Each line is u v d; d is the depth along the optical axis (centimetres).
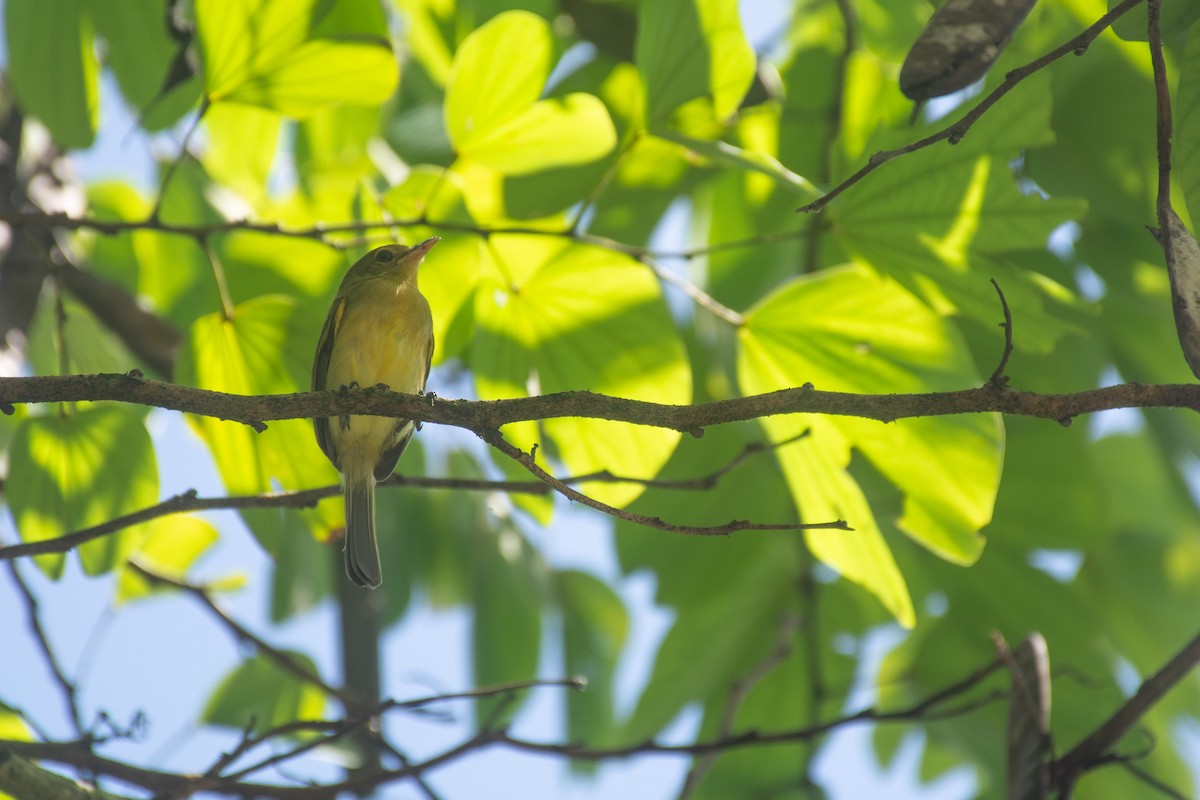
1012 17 539
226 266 902
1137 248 973
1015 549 1041
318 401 601
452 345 931
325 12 766
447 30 1110
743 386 812
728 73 771
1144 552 1095
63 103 892
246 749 744
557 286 796
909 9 1107
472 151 810
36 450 782
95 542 791
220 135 1148
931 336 771
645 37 740
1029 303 729
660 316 801
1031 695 720
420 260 888
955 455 782
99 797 682
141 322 1094
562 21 1112
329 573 1191
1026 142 702
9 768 652
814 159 1059
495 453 852
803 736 776
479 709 1159
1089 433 1071
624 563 1098
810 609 1083
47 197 1109
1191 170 512
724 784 1051
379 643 1133
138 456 791
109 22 870
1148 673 1091
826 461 805
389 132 1166
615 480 758
